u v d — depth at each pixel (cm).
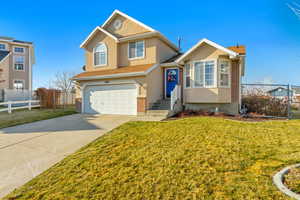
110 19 1497
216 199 279
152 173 372
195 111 1129
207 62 1091
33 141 659
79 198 309
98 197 309
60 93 1872
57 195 323
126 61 1432
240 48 1215
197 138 568
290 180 310
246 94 1235
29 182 378
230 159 411
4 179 395
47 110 1539
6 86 2273
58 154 531
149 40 1339
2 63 2217
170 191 310
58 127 880
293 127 698
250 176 335
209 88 1082
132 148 516
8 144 628
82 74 1490
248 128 684
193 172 364
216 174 351
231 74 1112
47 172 418
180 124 764
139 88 1181
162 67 1370
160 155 454
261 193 281
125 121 974
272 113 1107
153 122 840
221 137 571
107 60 1476
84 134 733
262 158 414
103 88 1348
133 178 360
